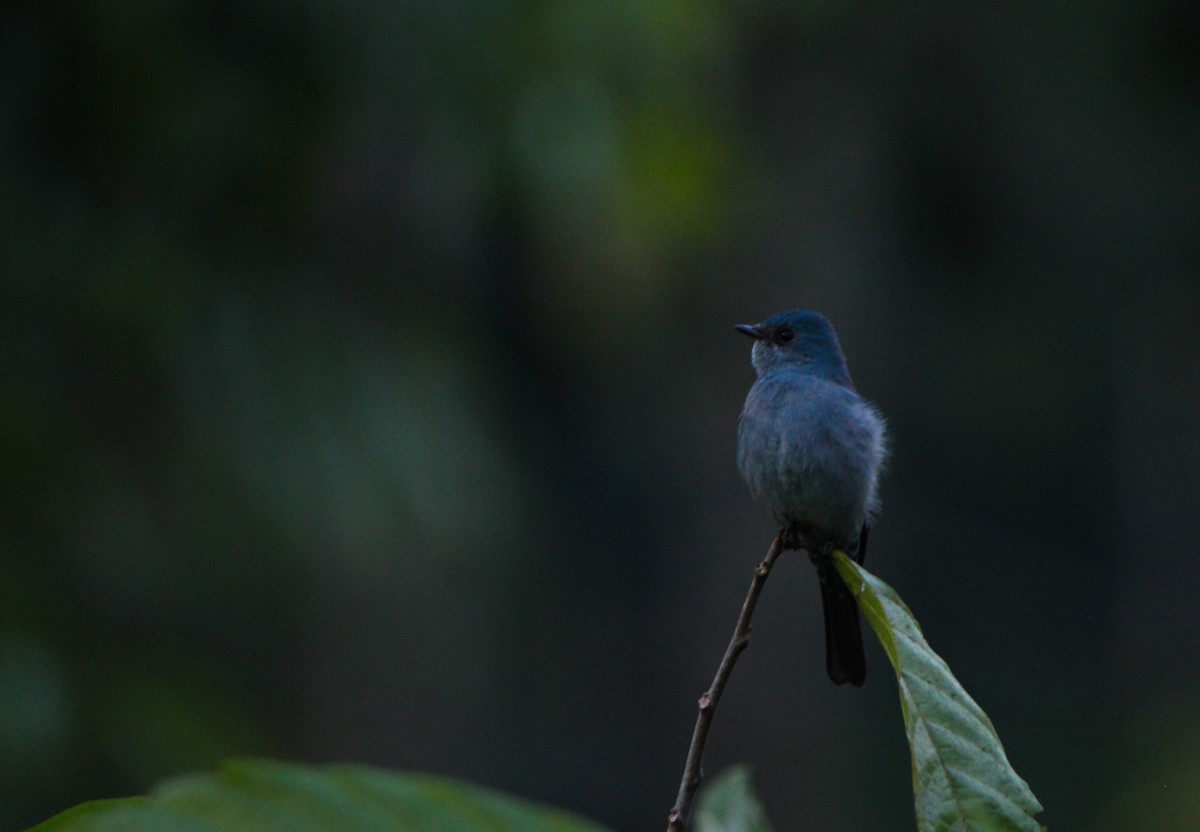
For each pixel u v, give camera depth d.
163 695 8.46
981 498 30.31
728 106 11.78
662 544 27.39
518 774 25.38
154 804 2.36
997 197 28.14
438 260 10.20
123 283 8.86
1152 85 27.36
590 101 9.31
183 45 9.01
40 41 8.84
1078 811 26.47
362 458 9.01
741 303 24.55
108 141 8.97
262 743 8.88
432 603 13.87
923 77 26.83
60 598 8.34
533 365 23.50
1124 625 30.16
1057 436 29.94
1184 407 29.97
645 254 11.84
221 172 9.21
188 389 8.85
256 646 10.47
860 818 24.09
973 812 3.54
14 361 8.59
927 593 30.12
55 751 7.83
